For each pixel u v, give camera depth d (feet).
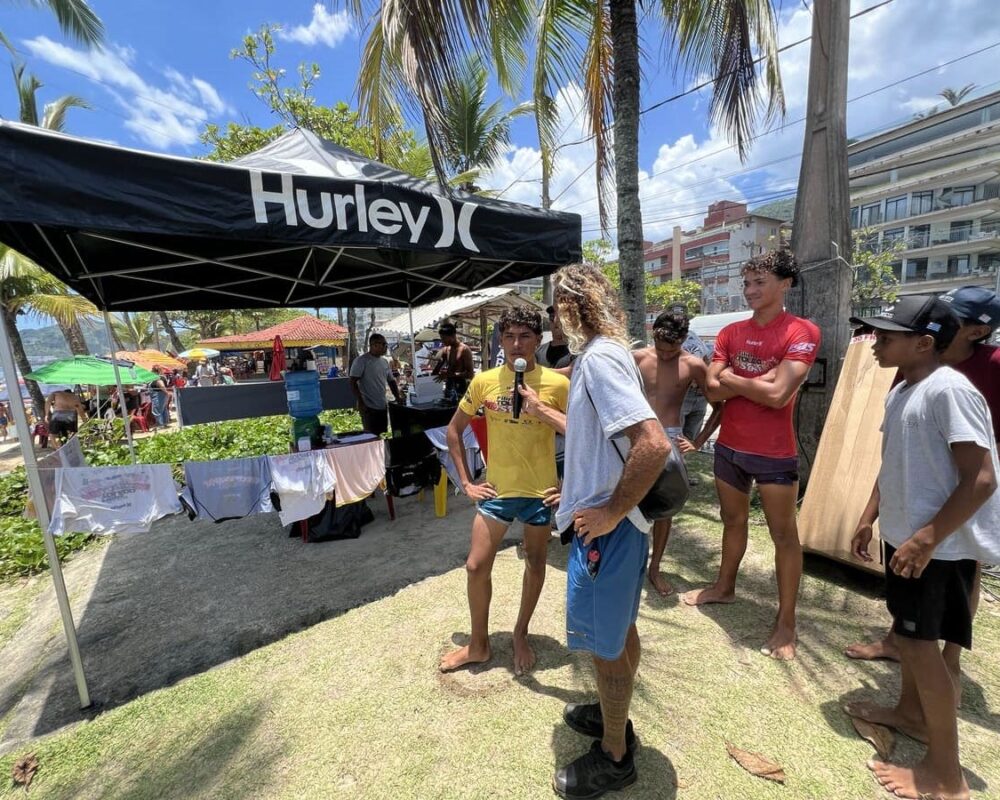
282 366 21.97
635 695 7.08
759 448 8.04
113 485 8.02
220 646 8.91
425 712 6.99
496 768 6.03
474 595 7.57
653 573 9.99
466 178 35.24
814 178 12.84
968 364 7.41
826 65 12.49
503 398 7.27
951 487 4.99
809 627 8.55
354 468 11.57
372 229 9.44
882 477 5.69
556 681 7.50
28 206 6.63
